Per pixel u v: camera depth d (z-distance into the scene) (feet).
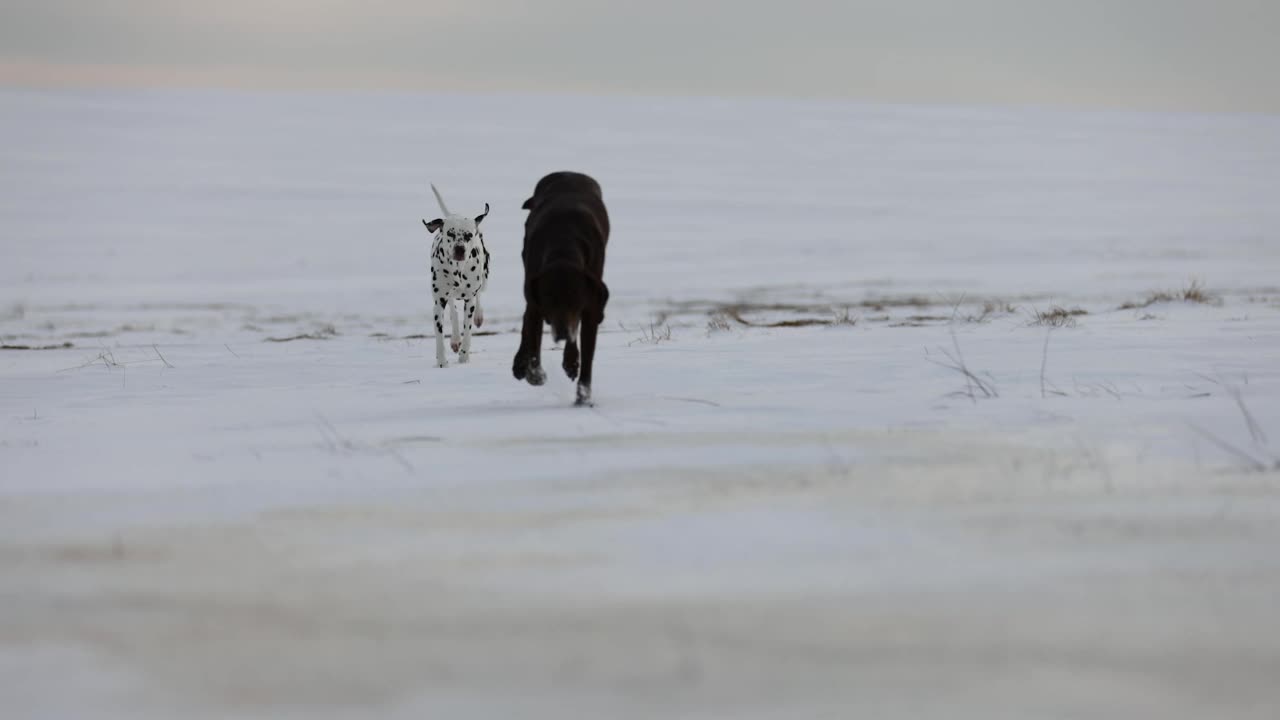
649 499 27.91
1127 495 27.37
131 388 57.62
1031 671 17.13
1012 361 53.98
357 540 24.85
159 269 212.02
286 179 388.98
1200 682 16.71
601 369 56.13
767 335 73.36
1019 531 24.40
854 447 34.09
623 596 20.67
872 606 19.97
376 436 38.14
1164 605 19.86
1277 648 17.94
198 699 16.53
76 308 156.87
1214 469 30.12
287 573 22.56
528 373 45.19
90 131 579.48
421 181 392.68
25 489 31.01
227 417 44.78
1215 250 229.25
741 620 19.35
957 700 16.12
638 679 16.96
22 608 20.70
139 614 20.25
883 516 25.81
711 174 433.07
